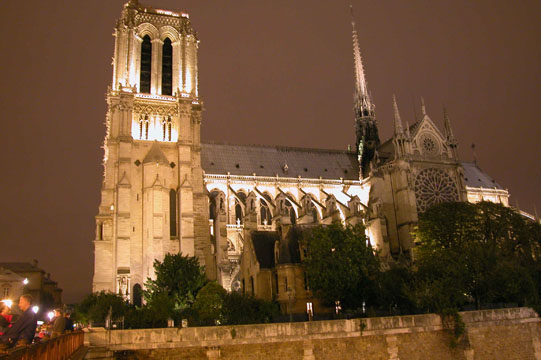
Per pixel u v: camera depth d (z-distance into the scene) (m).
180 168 87.94
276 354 41.84
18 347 14.30
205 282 72.00
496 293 57.16
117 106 88.06
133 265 81.25
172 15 100.38
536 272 67.25
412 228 97.62
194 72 97.62
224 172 103.00
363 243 64.75
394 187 104.62
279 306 64.88
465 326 48.69
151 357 38.88
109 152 85.88
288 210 96.69
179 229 84.75
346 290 60.25
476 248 60.72
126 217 81.25
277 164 111.38
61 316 25.00
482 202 83.00
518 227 79.69
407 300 58.72
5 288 103.25
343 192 110.19
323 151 120.44
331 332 43.81
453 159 108.56
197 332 40.47
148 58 97.12
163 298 60.78
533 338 51.97
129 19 94.69
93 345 37.69
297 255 68.00
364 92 124.62
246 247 76.12
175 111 92.69
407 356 45.91
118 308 63.53
